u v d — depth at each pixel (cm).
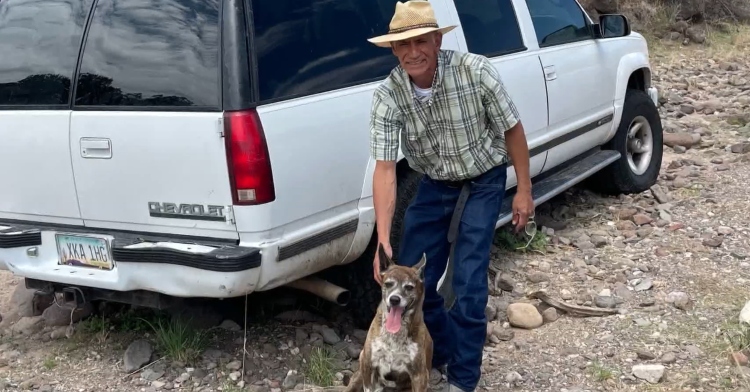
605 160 634
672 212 644
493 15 530
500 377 414
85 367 441
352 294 452
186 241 390
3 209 444
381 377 347
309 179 393
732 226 609
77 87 408
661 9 1416
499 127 358
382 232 351
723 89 1091
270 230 376
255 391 407
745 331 435
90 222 417
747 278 521
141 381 423
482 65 349
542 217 641
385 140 353
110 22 405
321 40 414
